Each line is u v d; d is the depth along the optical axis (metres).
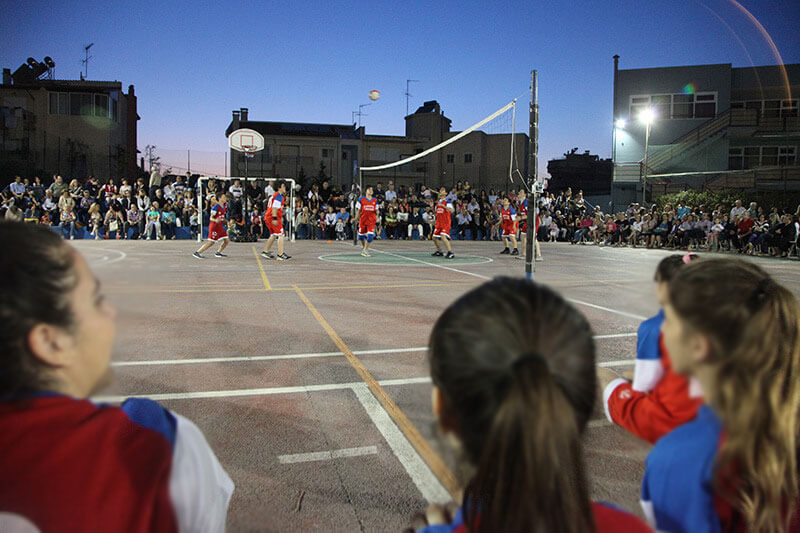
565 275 11.24
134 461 0.80
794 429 1.08
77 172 30.70
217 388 3.91
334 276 10.64
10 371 0.73
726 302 1.06
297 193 26.88
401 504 2.42
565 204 28.33
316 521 2.27
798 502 1.17
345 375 4.26
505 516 0.69
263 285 9.28
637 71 31.62
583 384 0.77
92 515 0.74
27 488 0.72
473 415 0.73
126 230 21.73
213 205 14.12
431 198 27.75
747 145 31.12
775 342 1.04
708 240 21.06
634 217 23.88
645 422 1.57
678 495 1.11
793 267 14.61
